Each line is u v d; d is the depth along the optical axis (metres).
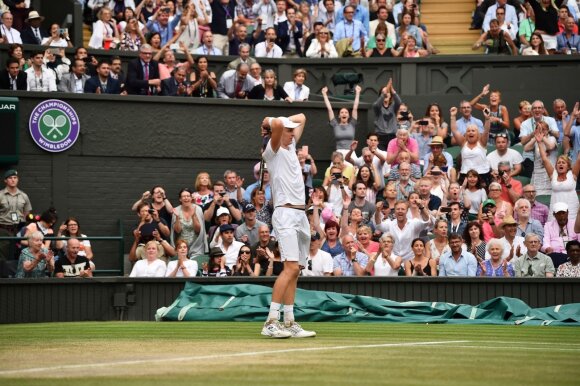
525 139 30.70
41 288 22.72
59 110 29.78
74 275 23.91
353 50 35.66
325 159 31.86
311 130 31.78
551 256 24.70
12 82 29.78
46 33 34.56
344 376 11.60
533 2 35.78
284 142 16.64
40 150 29.64
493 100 31.83
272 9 36.34
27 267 23.64
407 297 22.73
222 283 22.70
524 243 23.92
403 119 31.36
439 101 33.69
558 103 31.31
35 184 29.64
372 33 36.34
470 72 34.06
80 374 11.75
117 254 29.78
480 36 38.25
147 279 22.84
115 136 30.28
